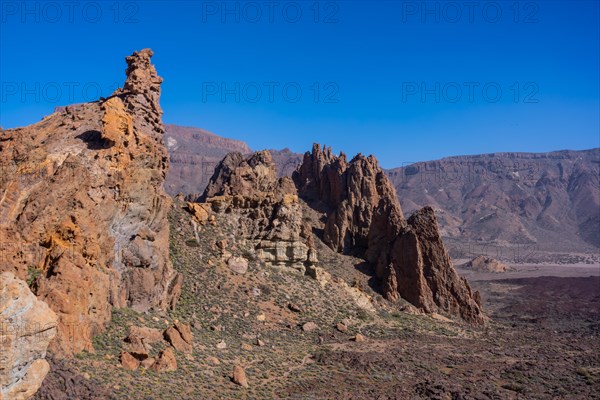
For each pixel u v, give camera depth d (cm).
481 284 17025
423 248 9362
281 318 7150
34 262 4147
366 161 11594
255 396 4559
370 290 9188
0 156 4653
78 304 4094
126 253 5391
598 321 10781
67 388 3506
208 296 6888
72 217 4472
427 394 5069
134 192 5416
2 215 4216
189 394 4219
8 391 2644
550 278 18288
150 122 6256
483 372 6103
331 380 5338
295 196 8681
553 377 6075
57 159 4812
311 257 8431
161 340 5028
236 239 8131
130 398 3759
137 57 6425
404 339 7444
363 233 10731
